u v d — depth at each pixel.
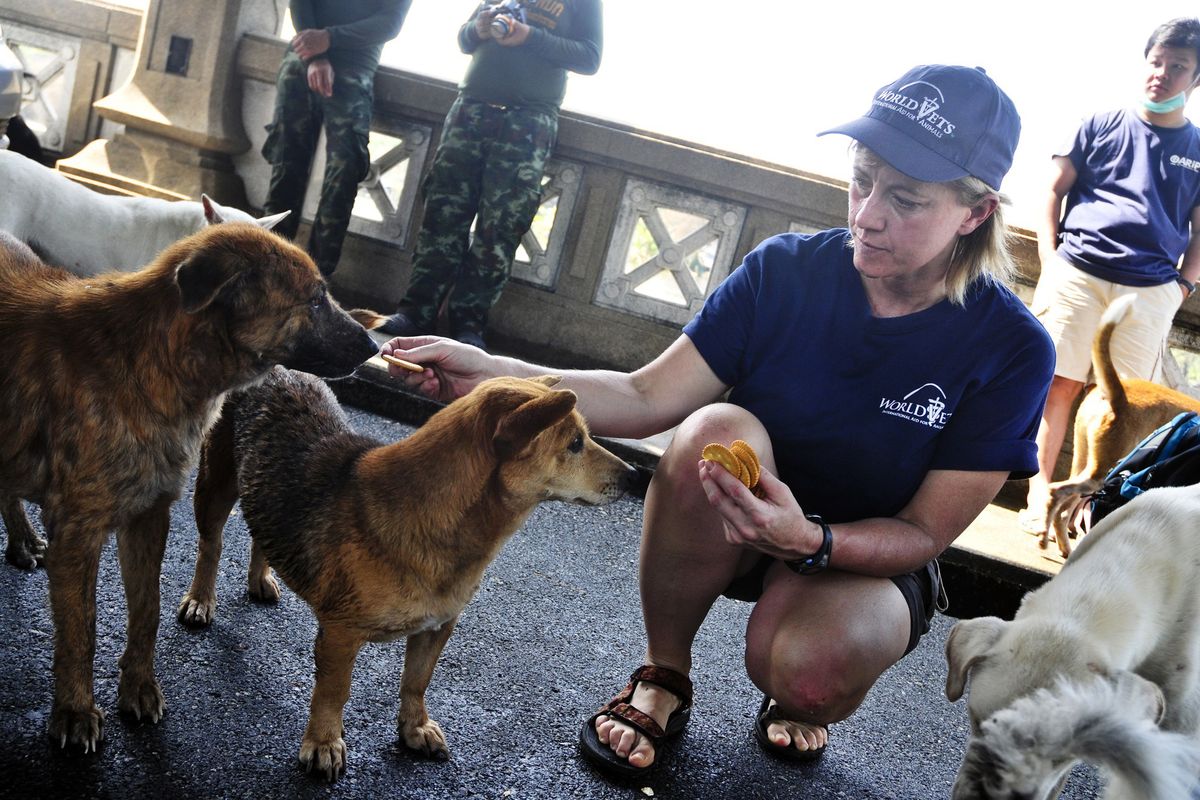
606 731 2.67
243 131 7.08
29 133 7.20
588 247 6.70
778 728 2.95
